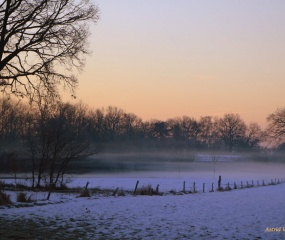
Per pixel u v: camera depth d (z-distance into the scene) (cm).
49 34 1895
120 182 5147
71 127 4272
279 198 2727
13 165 4844
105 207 2056
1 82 1898
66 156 3900
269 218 1716
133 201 2391
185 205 2228
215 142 15300
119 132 12212
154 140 14088
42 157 3753
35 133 4069
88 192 2845
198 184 5316
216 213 1891
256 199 2639
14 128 6594
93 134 8394
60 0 1898
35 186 3741
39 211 1820
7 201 2094
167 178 6688
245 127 14975
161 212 1916
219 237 1300
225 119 15025
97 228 1448
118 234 1345
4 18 1758
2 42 1764
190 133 15262
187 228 1473
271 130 8881
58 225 1477
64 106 4162
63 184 3666
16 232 1299
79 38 1991
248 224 1557
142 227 1490
